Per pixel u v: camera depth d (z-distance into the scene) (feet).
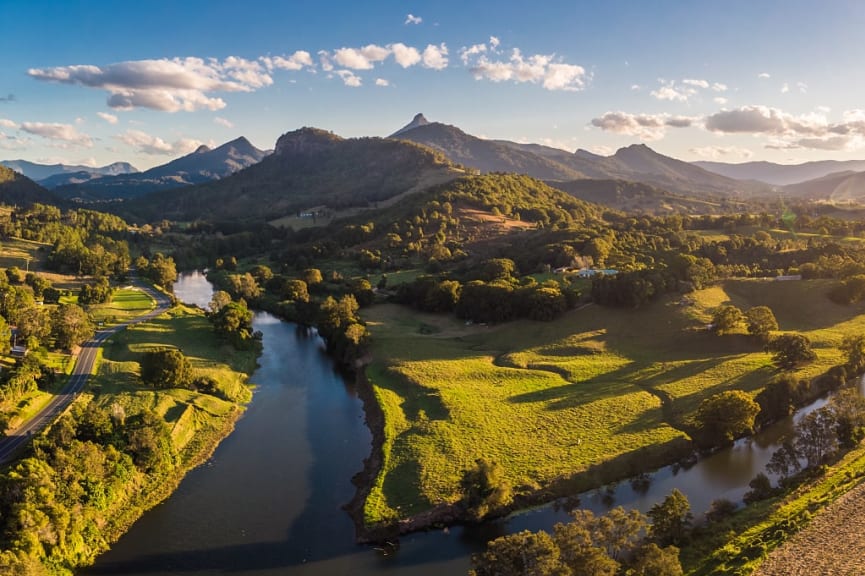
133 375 357.41
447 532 220.64
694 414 307.58
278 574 197.67
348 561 204.85
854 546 182.09
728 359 389.80
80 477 218.79
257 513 236.02
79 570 197.98
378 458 280.31
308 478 266.16
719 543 193.67
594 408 323.16
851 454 252.83
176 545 213.46
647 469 262.47
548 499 239.30
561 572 149.59
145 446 255.09
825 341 415.03
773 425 308.60
